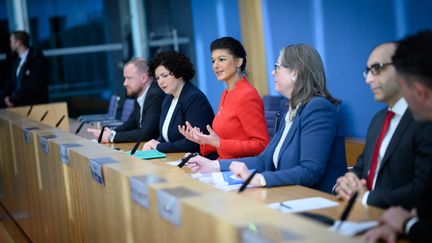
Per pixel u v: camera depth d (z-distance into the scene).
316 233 1.49
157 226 2.10
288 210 2.21
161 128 4.48
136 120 5.28
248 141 3.63
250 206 1.77
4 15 10.34
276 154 3.06
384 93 2.40
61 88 10.83
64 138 3.63
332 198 2.41
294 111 3.01
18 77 7.48
